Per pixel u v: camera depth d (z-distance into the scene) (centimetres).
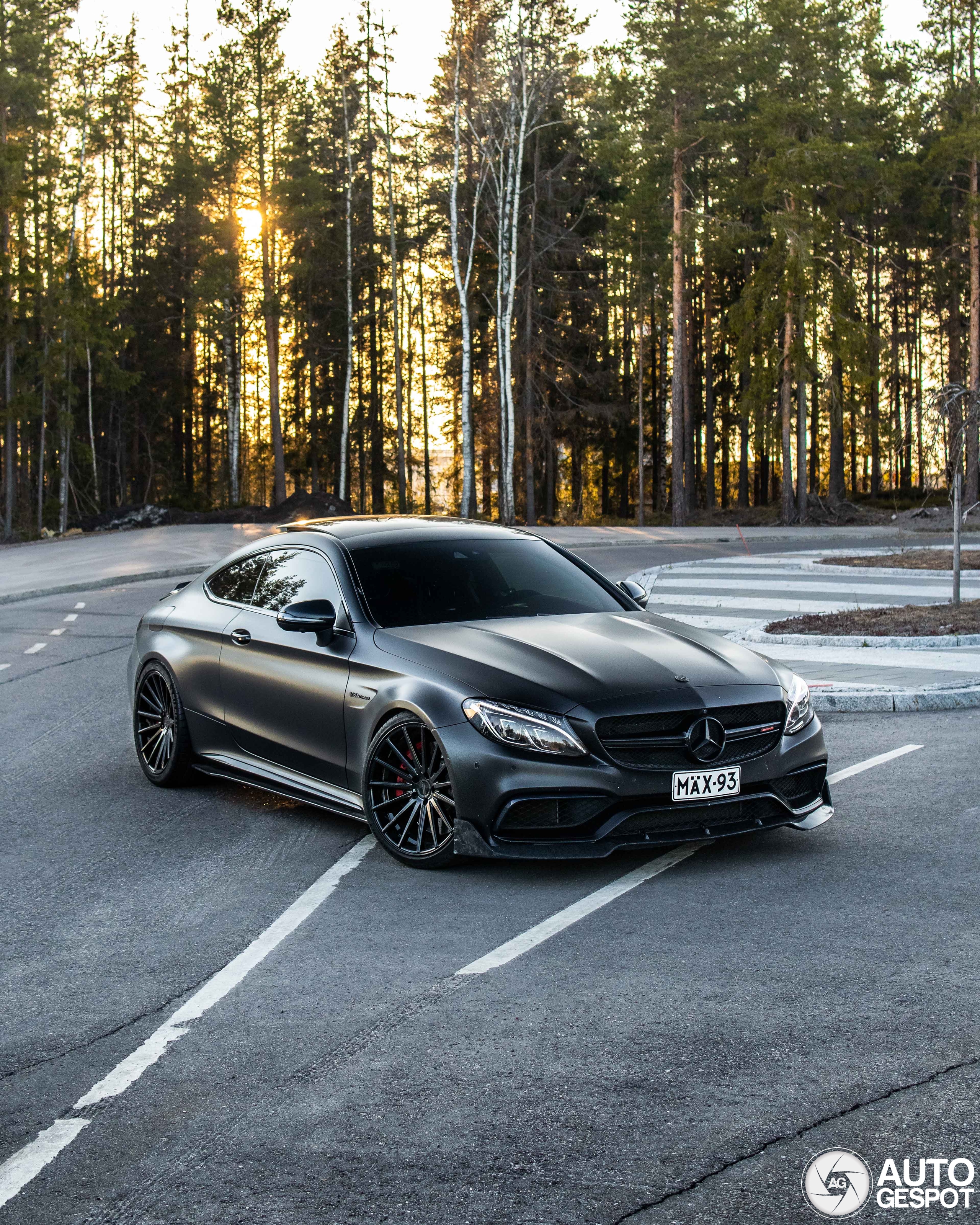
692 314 7000
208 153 5381
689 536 4053
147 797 786
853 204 5378
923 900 537
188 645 788
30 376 5322
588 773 557
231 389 6475
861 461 8300
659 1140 329
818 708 1013
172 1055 399
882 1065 371
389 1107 355
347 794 656
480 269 5616
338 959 485
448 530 763
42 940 519
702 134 4966
